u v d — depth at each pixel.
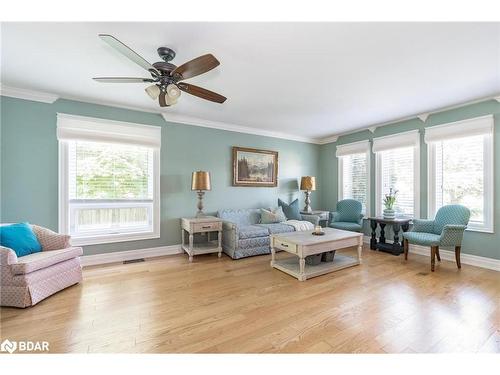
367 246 4.44
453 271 3.08
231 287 2.59
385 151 4.42
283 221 4.41
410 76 2.56
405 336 1.74
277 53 2.13
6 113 2.87
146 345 1.64
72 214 3.27
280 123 4.36
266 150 4.83
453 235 3.05
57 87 2.87
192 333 1.78
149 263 3.39
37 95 2.99
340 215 4.72
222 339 1.71
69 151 3.25
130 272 3.03
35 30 1.82
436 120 3.68
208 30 1.82
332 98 3.17
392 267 3.24
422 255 3.82
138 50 2.09
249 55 2.16
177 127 3.94
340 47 2.04
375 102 3.32
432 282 2.72
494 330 1.81
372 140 4.58
